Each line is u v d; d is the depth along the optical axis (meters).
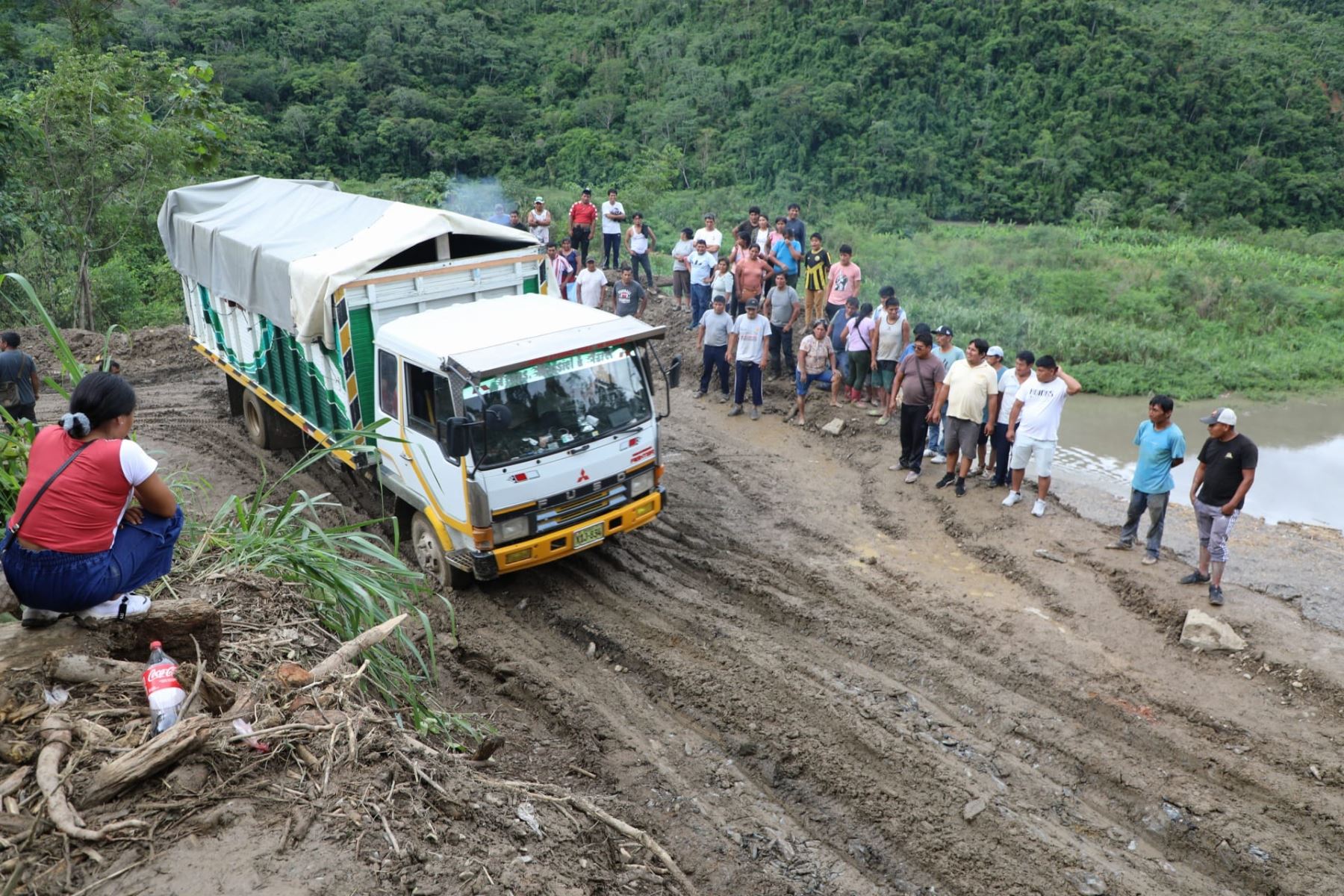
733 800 6.11
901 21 68.69
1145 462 8.81
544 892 3.98
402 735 4.82
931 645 7.88
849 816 6.02
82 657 4.14
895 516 10.40
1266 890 5.44
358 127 64.62
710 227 17.03
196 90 19.62
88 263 22.23
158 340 17.28
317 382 9.91
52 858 3.41
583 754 6.54
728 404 14.29
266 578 6.18
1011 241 45.69
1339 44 74.69
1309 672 7.17
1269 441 18.19
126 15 64.25
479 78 74.75
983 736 6.77
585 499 8.52
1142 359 24.70
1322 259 43.66
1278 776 6.25
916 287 35.00
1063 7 65.94
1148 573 8.76
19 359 10.38
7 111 18.61
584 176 63.31
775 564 9.38
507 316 8.81
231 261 10.83
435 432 8.18
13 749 3.75
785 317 14.55
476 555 8.10
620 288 15.98
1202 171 58.94
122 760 3.69
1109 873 5.52
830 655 7.82
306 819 3.79
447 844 4.03
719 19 77.75
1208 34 73.25
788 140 64.19
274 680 4.62
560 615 8.44
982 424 10.56
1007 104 63.94
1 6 21.56
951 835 5.80
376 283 8.91
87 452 3.94
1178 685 7.24
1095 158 59.66
